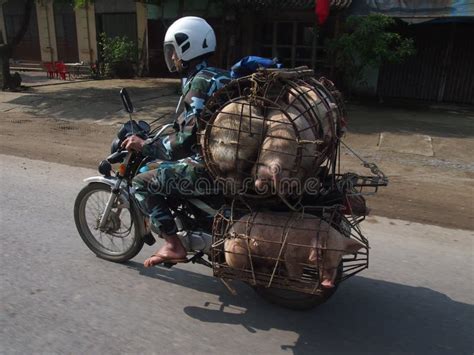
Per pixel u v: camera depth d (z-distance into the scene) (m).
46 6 18.31
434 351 2.78
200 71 2.93
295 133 2.43
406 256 3.96
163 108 10.67
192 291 3.42
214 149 2.62
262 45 13.10
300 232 2.59
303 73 2.77
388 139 8.20
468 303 3.28
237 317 3.10
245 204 2.78
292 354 2.74
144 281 3.54
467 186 5.82
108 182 3.63
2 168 6.35
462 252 4.05
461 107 11.79
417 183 5.91
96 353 2.71
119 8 16.83
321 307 3.23
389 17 10.78
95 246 3.91
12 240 4.17
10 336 2.85
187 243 3.16
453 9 10.73
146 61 16.86
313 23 12.35
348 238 2.64
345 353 2.76
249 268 2.74
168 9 14.30
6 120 9.66
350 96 12.36
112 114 10.17
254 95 2.51
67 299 3.26
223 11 12.15
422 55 12.25
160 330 2.94
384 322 3.07
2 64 13.11
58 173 6.14
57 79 16.34
